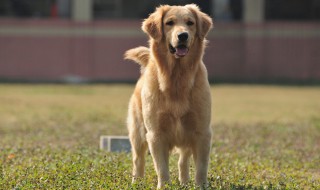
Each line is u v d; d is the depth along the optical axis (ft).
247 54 119.55
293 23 119.65
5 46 118.11
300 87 106.42
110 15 121.39
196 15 29.71
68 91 95.04
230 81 117.29
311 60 119.65
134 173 31.42
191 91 28.45
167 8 29.81
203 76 28.99
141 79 30.86
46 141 46.39
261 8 119.65
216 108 74.54
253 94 92.89
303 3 121.70
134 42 118.93
